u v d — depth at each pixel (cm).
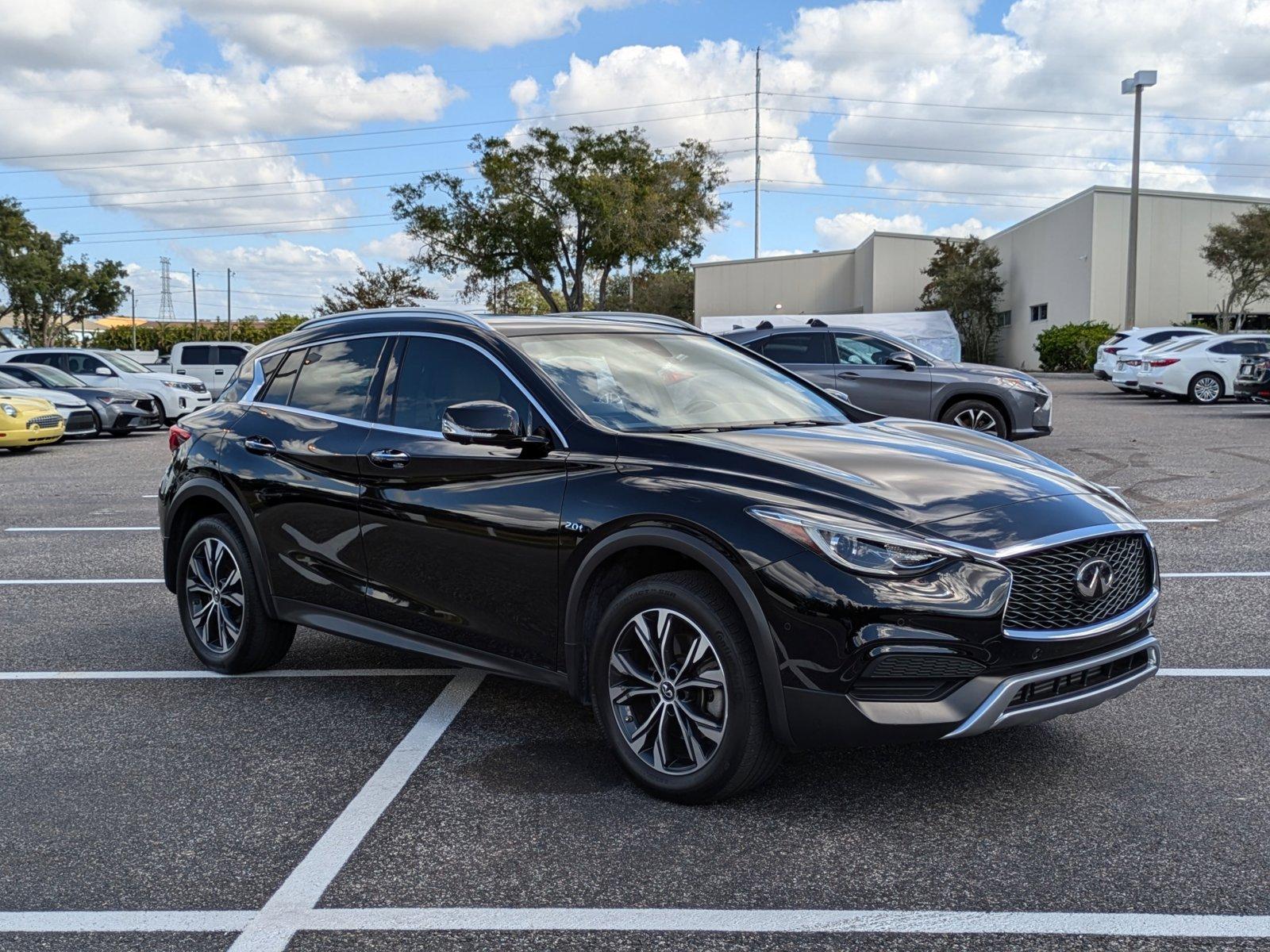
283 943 277
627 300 8612
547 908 292
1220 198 3794
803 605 325
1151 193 3762
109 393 2009
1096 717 434
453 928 283
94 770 401
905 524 332
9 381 1889
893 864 313
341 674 521
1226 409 1988
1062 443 1435
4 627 623
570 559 379
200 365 2742
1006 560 328
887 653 320
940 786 369
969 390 1291
